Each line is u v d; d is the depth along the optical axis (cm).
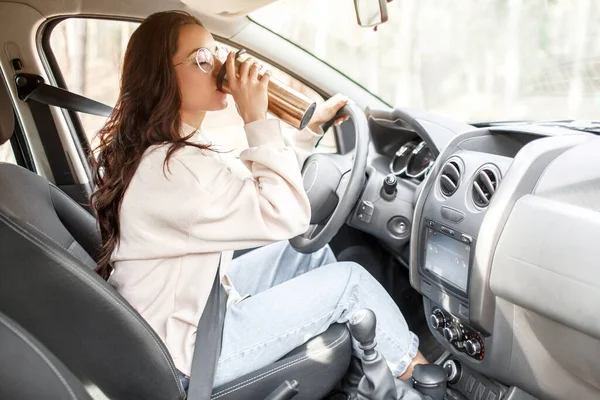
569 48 223
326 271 148
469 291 140
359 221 179
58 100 185
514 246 128
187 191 115
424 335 200
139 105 119
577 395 134
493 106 213
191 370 121
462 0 301
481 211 138
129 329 105
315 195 165
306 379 136
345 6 158
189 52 119
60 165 199
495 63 267
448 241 148
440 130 167
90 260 145
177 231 117
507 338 139
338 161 173
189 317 123
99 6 175
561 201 123
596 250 112
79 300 101
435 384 141
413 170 183
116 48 188
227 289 148
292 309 138
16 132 192
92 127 201
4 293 99
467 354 154
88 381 108
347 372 160
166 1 176
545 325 130
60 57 188
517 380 143
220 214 116
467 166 146
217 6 167
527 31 259
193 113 128
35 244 97
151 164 116
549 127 155
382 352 149
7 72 183
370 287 151
